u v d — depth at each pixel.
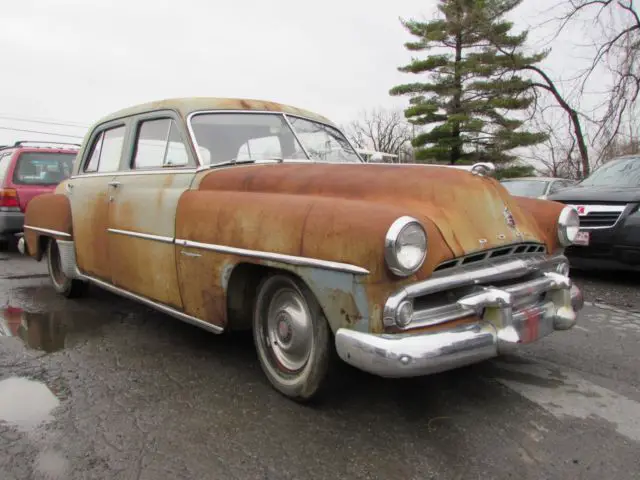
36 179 8.74
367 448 2.63
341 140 4.79
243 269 3.21
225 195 3.34
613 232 6.25
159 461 2.51
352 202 2.71
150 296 3.96
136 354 3.89
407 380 3.44
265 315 3.25
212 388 3.30
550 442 2.72
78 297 5.53
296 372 3.07
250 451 2.60
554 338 4.38
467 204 2.89
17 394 3.21
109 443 2.66
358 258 2.50
